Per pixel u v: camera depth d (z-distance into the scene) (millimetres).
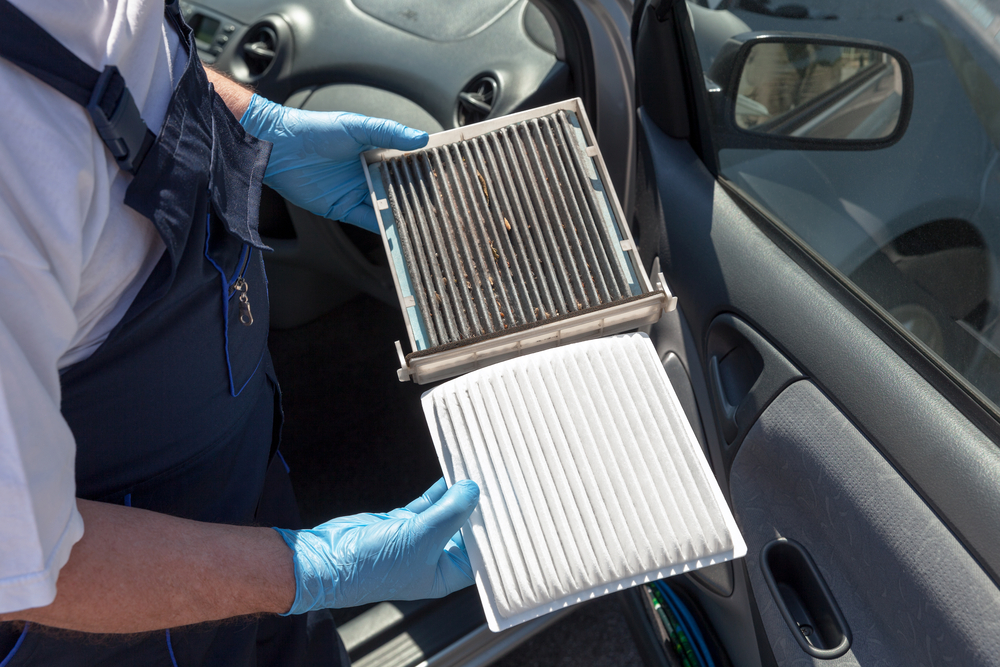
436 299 1097
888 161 1093
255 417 1353
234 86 1483
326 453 2295
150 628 867
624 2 1834
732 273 1342
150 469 1067
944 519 940
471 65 1946
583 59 1842
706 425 1441
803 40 1195
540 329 1058
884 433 1029
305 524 2145
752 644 1304
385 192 1168
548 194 1152
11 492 606
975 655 878
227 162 1058
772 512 1232
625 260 1111
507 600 973
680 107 1522
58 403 714
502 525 1007
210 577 909
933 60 1011
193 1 2275
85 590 777
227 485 1279
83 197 713
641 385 1098
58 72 681
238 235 984
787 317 1213
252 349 1225
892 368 1050
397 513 1204
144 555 842
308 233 2100
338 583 1061
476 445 1051
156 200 813
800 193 1266
